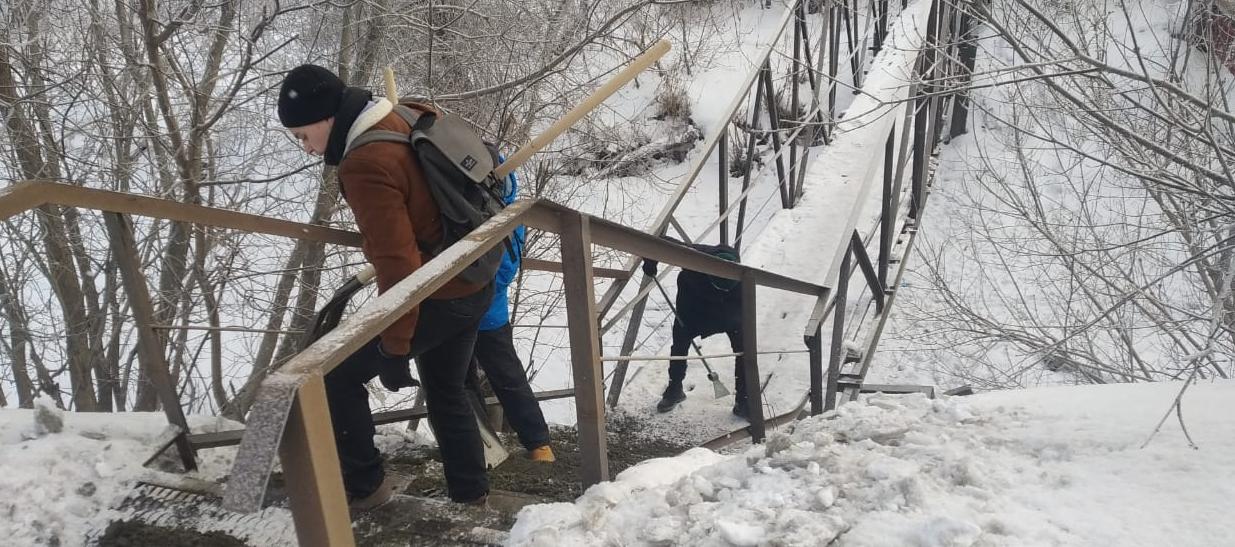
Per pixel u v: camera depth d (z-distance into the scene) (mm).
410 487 2754
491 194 2377
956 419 2461
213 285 6578
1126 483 1952
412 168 2084
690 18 12906
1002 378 8094
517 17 7309
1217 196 4066
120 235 2490
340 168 2062
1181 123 3973
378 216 2020
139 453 2549
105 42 6262
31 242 6379
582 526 1923
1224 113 3553
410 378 2244
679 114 13594
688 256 3062
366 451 2365
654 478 2266
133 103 6191
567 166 8391
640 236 2590
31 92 6008
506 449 3553
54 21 6168
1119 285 7309
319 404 1176
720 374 5988
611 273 4863
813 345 4898
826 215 8586
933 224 10477
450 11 7082
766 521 1854
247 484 1049
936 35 7629
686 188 5828
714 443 3963
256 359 7082
